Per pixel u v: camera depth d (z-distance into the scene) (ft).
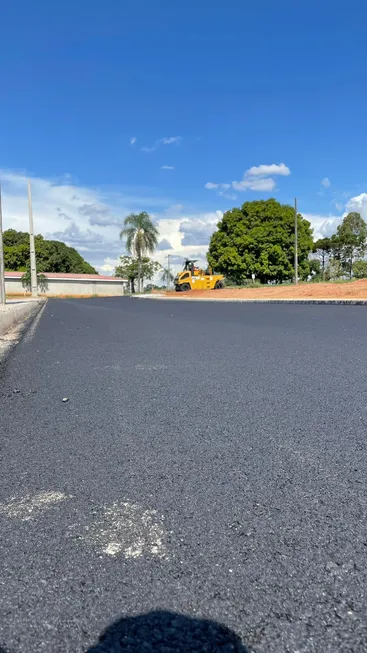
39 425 10.04
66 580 4.68
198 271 129.90
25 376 15.66
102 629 4.02
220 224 166.30
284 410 10.81
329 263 149.07
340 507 6.16
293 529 5.60
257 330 29.07
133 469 7.51
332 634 3.94
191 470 7.43
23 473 7.44
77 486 6.91
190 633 3.96
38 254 224.12
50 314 55.01
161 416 10.51
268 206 159.84
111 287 206.18
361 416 10.22
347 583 4.59
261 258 155.22
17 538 5.50
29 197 106.52
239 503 6.29
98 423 10.09
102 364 17.70
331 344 21.66
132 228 181.88
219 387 13.28
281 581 4.63
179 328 31.83
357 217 175.94
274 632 3.97
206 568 4.84
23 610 4.26
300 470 7.39
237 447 8.45
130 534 5.53
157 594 4.45
